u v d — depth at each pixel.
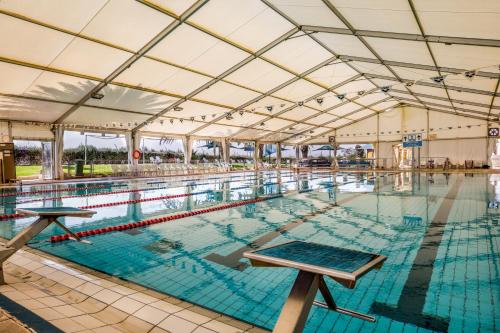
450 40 5.54
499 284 2.45
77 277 2.39
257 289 2.37
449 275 2.64
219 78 9.53
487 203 6.26
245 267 2.85
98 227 4.46
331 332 1.78
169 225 4.62
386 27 5.95
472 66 6.87
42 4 5.49
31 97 8.74
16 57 6.81
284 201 6.88
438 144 17.69
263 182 11.38
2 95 8.27
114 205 6.42
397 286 2.42
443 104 14.23
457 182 10.36
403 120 18.61
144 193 8.34
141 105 10.70
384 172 16.41
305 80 10.80
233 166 22.86
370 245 3.55
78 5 5.66
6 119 10.18
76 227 4.47
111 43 6.97
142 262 2.97
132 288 2.28
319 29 7.17
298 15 6.68
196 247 3.50
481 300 2.18
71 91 8.81
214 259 3.09
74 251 3.32
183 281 2.51
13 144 10.43
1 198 7.43
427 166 17.67
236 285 2.44
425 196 7.32
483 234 3.96
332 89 12.19
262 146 26.25
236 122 15.14
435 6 4.48
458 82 8.97
